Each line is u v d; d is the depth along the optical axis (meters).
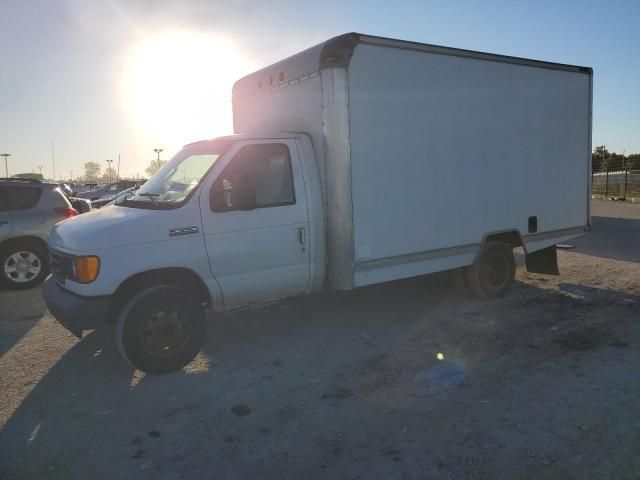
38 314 6.57
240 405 3.96
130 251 4.38
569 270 8.63
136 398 4.12
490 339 5.27
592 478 2.94
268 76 5.93
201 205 4.67
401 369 4.57
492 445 3.30
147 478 3.06
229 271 4.81
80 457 3.29
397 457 3.20
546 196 7.20
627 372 4.36
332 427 3.59
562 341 5.16
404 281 7.43
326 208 5.27
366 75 5.18
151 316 4.46
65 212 8.35
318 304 6.73
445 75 5.86
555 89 7.16
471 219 6.31
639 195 29.61
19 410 3.96
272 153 5.08
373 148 5.30
